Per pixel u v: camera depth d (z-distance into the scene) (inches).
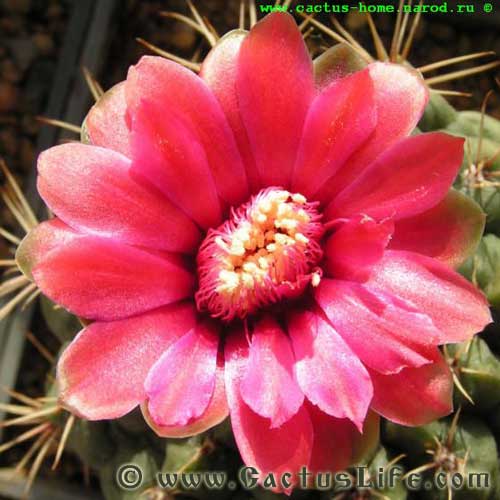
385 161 3.3
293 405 3.0
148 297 3.3
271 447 3.1
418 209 3.2
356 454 3.3
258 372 3.1
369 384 3.0
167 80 3.2
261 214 3.3
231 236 3.3
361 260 3.2
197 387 3.1
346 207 3.4
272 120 3.3
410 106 3.2
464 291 3.1
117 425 4.4
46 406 4.8
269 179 3.5
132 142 3.1
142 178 3.2
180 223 3.3
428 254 3.3
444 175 3.2
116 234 3.2
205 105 3.3
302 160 3.4
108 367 3.1
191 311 3.4
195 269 3.5
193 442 3.9
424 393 3.2
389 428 3.9
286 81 3.3
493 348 4.1
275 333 3.3
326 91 3.2
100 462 4.6
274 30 3.2
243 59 3.2
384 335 3.0
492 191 4.1
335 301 3.2
